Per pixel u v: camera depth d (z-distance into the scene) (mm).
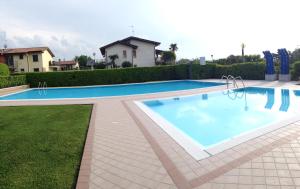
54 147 4914
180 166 3842
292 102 11023
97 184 3332
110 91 20453
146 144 4969
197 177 3449
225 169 3656
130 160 4145
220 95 13805
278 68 19984
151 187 3215
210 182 3281
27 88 22406
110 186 3275
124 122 6953
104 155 4395
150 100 11531
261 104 10984
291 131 5371
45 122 7137
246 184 3184
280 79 18562
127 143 5055
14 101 12234
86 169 3799
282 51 18000
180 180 3375
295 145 4496
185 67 25391
